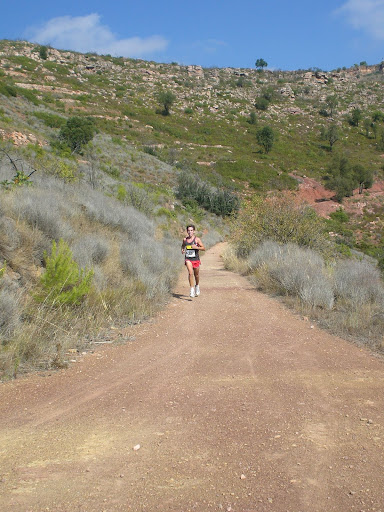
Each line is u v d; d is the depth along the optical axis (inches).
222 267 704.4
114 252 447.5
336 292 354.3
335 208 2268.7
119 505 93.9
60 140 1439.5
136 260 435.8
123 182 1200.8
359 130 4013.3
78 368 201.3
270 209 644.7
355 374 187.0
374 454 115.0
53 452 120.0
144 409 151.7
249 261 577.3
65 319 260.7
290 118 4200.3
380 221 2114.9
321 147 3474.4
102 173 1194.6
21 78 3287.4
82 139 1501.0
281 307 346.6
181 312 335.6
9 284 270.5
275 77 5733.3
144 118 3238.2
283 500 95.0
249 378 183.2
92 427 137.3
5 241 299.6
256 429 132.9
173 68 5339.6
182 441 125.8
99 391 171.2
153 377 187.0
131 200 979.9
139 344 244.2
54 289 274.8
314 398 158.9
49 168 737.0
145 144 2546.8
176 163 2170.3
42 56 4089.6
